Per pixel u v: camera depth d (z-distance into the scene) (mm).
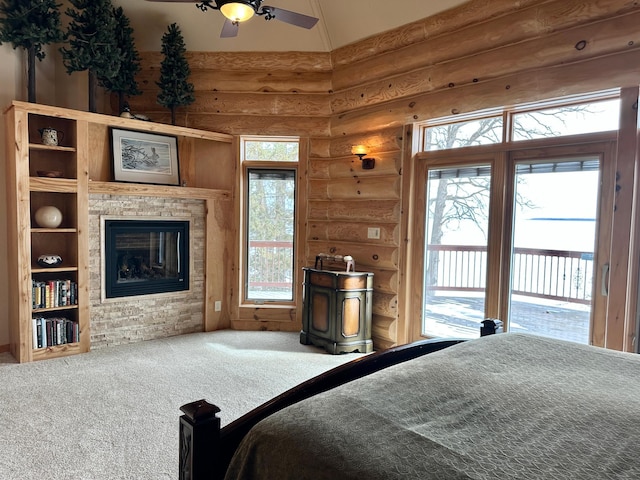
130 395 3184
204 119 5086
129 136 4555
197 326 5047
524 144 3543
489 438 1068
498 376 1504
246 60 4980
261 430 1178
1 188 4145
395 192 4395
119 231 4410
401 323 4387
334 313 4297
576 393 1364
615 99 3096
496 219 3742
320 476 983
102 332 4348
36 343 3924
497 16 3598
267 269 5309
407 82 4234
